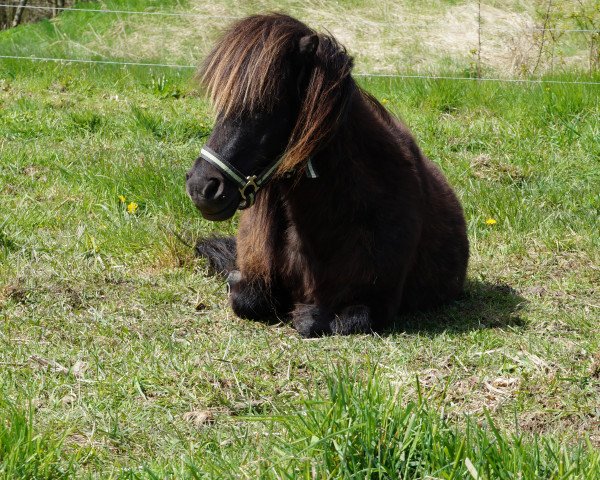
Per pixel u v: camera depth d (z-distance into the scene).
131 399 3.93
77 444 3.49
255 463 3.27
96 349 4.44
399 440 3.21
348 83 4.44
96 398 3.89
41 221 6.37
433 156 8.31
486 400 4.00
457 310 5.49
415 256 5.19
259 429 3.68
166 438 3.59
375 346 4.62
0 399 3.68
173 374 4.16
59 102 9.48
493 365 4.40
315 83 4.29
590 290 5.72
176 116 9.22
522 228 6.81
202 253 5.91
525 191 7.62
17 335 4.63
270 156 4.36
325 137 4.43
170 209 6.76
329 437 3.10
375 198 4.76
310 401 3.38
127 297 5.30
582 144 8.68
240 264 5.17
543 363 4.34
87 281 5.48
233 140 4.27
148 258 5.93
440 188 5.64
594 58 12.12
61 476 3.16
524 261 6.30
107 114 9.14
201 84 4.46
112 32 15.46
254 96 4.20
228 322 5.06
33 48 14.25
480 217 7.01
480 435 3.25
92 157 7.68
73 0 18.20
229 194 4.29
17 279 5.37
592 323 5.05
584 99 9.59
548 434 3.52
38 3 18.33
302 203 4.68
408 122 9.37
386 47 14.47
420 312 5.46
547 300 5.56
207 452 3.43
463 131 9.12
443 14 16.12
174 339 4.68
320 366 4.32
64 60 11.52
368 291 4.89
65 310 5.02
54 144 8.11
